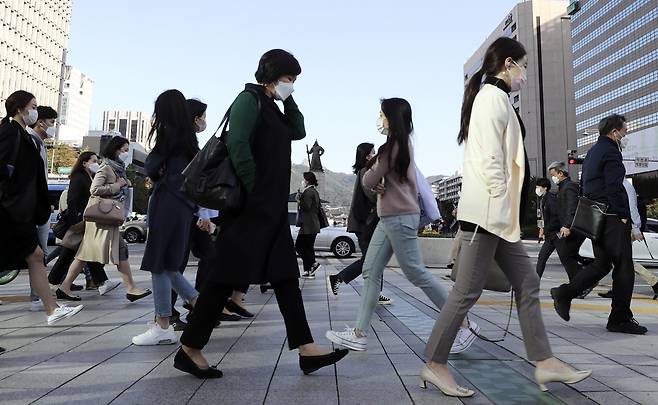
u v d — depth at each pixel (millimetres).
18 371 2607
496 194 2303
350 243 14492
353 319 4277
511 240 2318
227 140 2457
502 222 2305
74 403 2100
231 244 2482
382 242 3271
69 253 5609
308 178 7754
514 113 2463
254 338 3494
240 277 2447
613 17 84625
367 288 3234
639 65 77750
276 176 2580
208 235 4344
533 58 105125
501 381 2496
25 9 85750
